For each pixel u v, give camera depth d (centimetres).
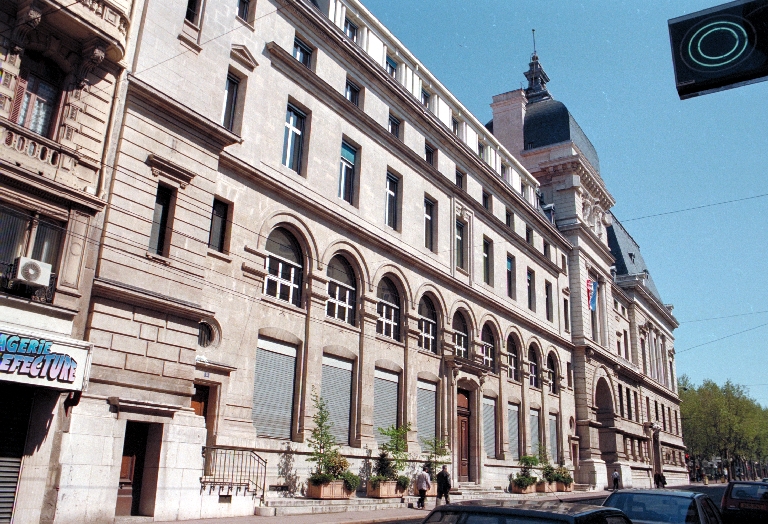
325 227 2506
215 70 1966
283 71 2417
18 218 1417
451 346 3188
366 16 3005
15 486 1345
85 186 1543
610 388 5247
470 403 3378
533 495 3419
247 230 2159
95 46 1541
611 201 5788
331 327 2467
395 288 2928
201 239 1834
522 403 3856
